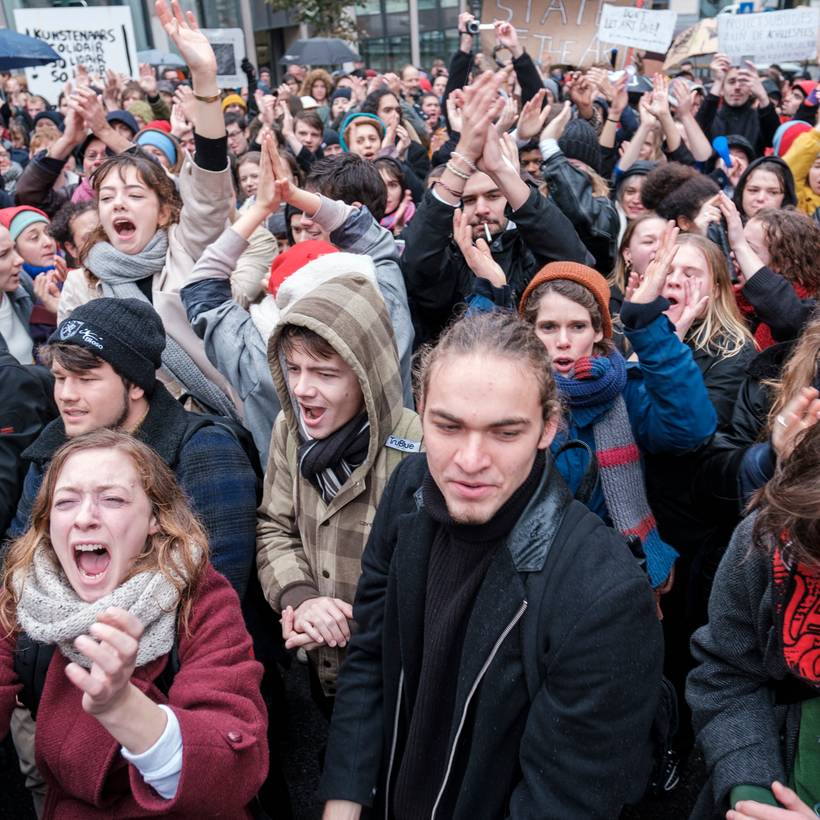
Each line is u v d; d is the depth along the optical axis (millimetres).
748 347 2592
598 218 3842
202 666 1544
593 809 1377
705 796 1651
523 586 1404
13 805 2807
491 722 1414
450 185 2820
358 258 2340
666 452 2217
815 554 1313
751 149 5598
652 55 9469
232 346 2426
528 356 1361
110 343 2029
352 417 1997
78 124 4375
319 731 3098
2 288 3271
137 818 1501
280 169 2604
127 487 1553
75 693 1527
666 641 2477
